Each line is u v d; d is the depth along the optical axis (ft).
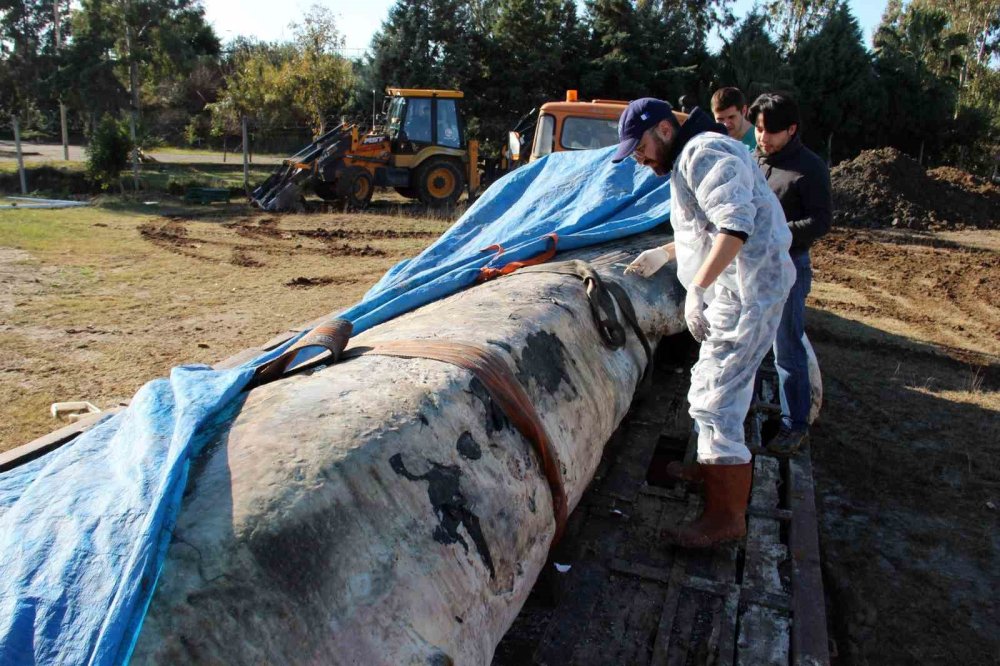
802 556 9.32
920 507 13.87
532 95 83.15
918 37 122.62
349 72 89.04
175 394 6.90
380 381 7.09
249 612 4.82
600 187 16.37
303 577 5.10
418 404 6.70
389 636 5.30
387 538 5.66
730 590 8.66
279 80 84.64
